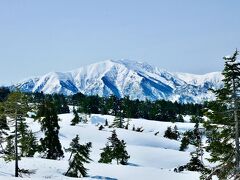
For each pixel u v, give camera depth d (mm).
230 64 24156
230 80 24281
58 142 78438
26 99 51406
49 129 78000
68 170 60219
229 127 24703
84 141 133125
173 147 151500
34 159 65375
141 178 62281
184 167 75625
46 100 80000
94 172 64625
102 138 143375
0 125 55219
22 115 51344
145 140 151625
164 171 66312
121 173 64375
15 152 51938
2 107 50406
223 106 24984
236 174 18219
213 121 25234
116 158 99438
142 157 116625
